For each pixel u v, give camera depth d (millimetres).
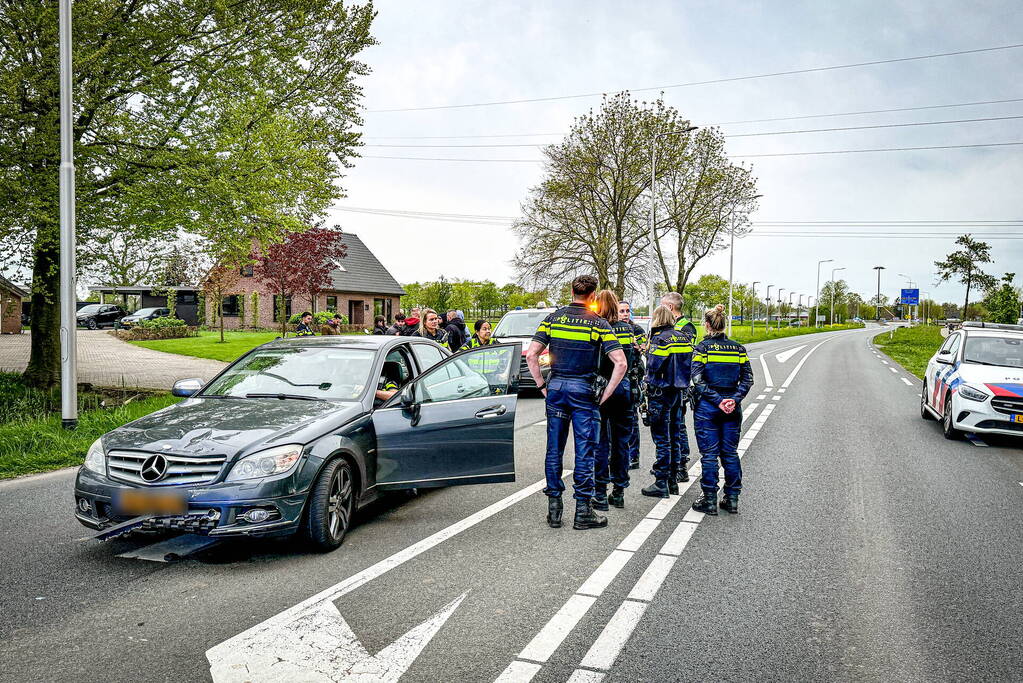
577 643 3418
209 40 12984
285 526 4434
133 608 3803
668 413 6527
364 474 5094
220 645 3363
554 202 34438
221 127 12961
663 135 31891
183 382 5812
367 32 15672
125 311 44469
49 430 8953
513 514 5777
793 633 3572
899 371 23688
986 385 9461
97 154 11984
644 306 37094
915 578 4398
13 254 12180
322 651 3307
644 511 5957
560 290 36000
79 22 11156
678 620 3709
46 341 14211
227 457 4395
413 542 5004
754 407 13430
